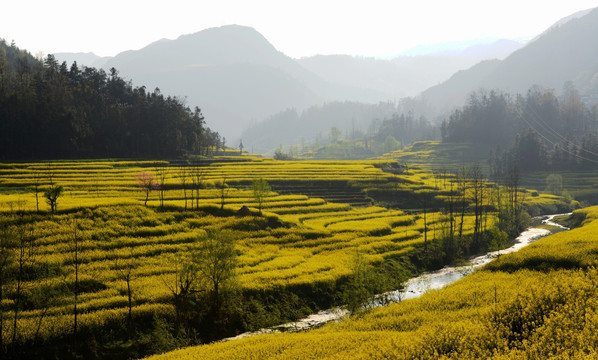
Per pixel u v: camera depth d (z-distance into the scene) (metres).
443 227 95.12
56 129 156.38
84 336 45.47
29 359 41.72
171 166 160.88
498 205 126.19
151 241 72.69
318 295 63.28
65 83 185.75
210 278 54.69
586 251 59.00
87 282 56.12
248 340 40.66
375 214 119.25
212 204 97.00
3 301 49.03
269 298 59.69
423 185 155.62
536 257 59.62
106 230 73.19
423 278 78.50
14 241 53.78
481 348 24.42
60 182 114.81
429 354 25.59
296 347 34.31
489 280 53.66
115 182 118.19
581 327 23.98
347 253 80.56
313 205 121.38
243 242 80.62
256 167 167.38
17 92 159.62
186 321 51.00
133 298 52.84
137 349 46.22
